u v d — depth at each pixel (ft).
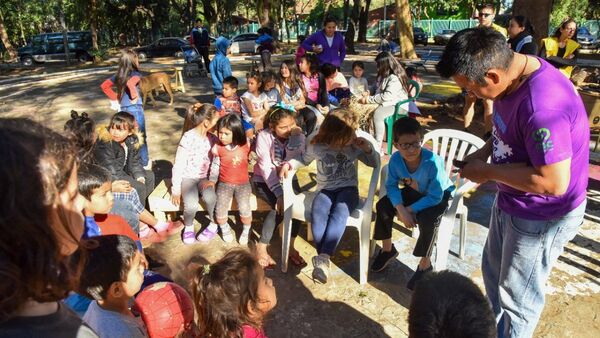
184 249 11.73
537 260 6.48
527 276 6.62
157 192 12.74
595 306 9.25
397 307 9.37
